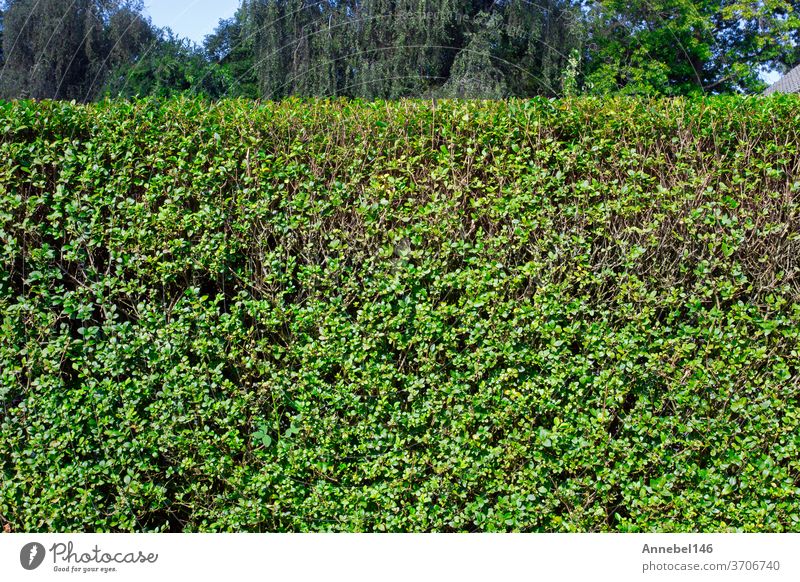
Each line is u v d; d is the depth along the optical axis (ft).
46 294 11.42
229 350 11.79
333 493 11.84
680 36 64.59
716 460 11.75
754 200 11.78
